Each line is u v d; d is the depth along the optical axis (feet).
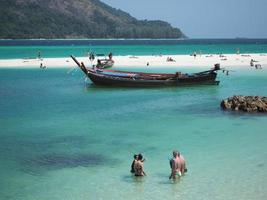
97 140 81.15
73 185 58.54
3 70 207.51
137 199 53.52
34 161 68.85
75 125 93.61
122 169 64.75
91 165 66.80
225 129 87.66
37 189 57.21
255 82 160.45
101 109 111.75
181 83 150.41
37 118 100.99
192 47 481.46
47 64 231.50
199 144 76.89
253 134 83.15
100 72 155.43
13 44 626.64
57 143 79.36
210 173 61.72
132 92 141.59
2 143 79.46
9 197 54.60
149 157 70.13
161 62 240.73
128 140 80.84
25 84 160.45
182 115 102.73
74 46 518.37
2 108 113.50
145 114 104.83
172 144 77.41
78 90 146.00
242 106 106.22
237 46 512.22
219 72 194.39
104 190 56.59
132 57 270.87
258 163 65.77
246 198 52.80
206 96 131.23
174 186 57.36
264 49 413.80
